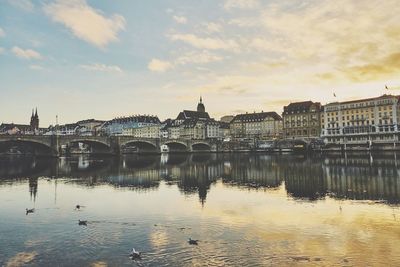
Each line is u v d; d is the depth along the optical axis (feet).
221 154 647.97
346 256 74.49
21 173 266.77
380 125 560.20
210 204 133.28
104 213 118.73
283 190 165.68
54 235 91.86
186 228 97.45
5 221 107.86
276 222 103.04
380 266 69.00
